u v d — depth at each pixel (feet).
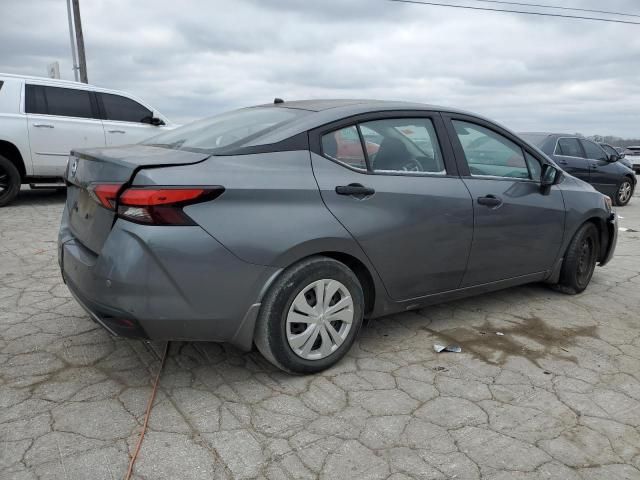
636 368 10.89
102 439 7.97
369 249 10.21
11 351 10.69
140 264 8.18
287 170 9.47
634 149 91.76
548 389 9.90
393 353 11.23
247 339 9.32
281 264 9.14
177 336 8.72
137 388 9.47
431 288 11.62
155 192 8.10
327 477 7.34
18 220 24.41
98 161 9.12
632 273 18.44
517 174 13.38
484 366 10.76
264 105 12.46
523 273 13.70
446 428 8.55
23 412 8.59
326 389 9.65
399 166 11.02
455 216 11.47
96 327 11.93
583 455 7.98
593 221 15.62
